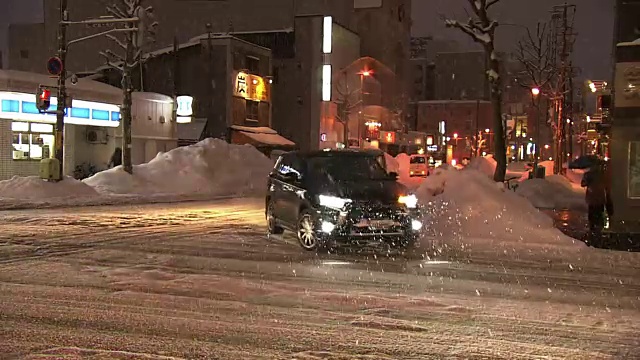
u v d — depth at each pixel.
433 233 14.70
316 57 61.91
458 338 6.39
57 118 23.92
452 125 107.00
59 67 23.14
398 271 10.07
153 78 51.22
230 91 50.31
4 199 21.84
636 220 14.53
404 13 82.94
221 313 7.20
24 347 5.86
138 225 16.16
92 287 8.43
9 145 27.44
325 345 6.08
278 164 14.30
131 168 28.27
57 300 7.68
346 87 63.31
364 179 12.42
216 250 11.98
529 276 9.91
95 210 20.38
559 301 8.16
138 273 9.48
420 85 119.06
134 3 28.12
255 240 13.45
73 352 5.73
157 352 5.79
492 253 12.19
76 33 65.81
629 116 14.48
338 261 10.91
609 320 7.22
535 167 38.06
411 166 52.06
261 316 7.10
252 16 66.06
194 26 66.56
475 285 9.09
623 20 15.10
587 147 71.31
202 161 30.88
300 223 12.23
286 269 10.05
